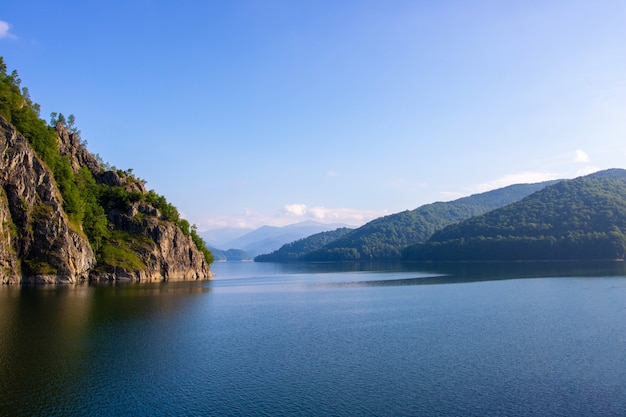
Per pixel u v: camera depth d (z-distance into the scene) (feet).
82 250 520.83
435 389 146.20
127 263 589.32
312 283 586.45
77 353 183.11
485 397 139.03
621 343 200.64
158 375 159.22
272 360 179.01
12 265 446.60
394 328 241.55
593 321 250.16
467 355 184.75
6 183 458.50
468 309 302.04
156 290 453.58
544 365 169.78
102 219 613.93
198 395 140.97
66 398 137.18
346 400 137.28
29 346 190.90
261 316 285.84
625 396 138.72
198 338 216.54
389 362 176.04
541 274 595.06
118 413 126.93
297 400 137.18
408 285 500.74
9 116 498.69
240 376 159.22
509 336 216.95
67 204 534.78
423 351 191.83
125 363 172.04
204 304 345.51
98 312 279.28
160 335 219.61
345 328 243.19
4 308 283.38
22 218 466.29
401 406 132.46
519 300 339.77
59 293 376.89
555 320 254.88
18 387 145.18
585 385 148.36
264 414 127.03
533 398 137.90
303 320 270.67
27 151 478.59
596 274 569.64
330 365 172.45
